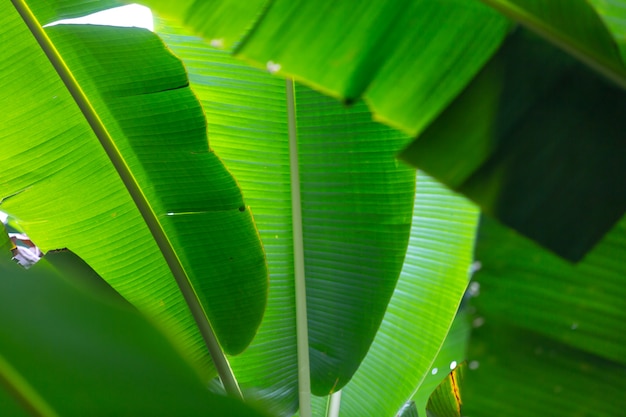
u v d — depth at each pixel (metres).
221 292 2.34
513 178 1.51
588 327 1.76
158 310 2.38
